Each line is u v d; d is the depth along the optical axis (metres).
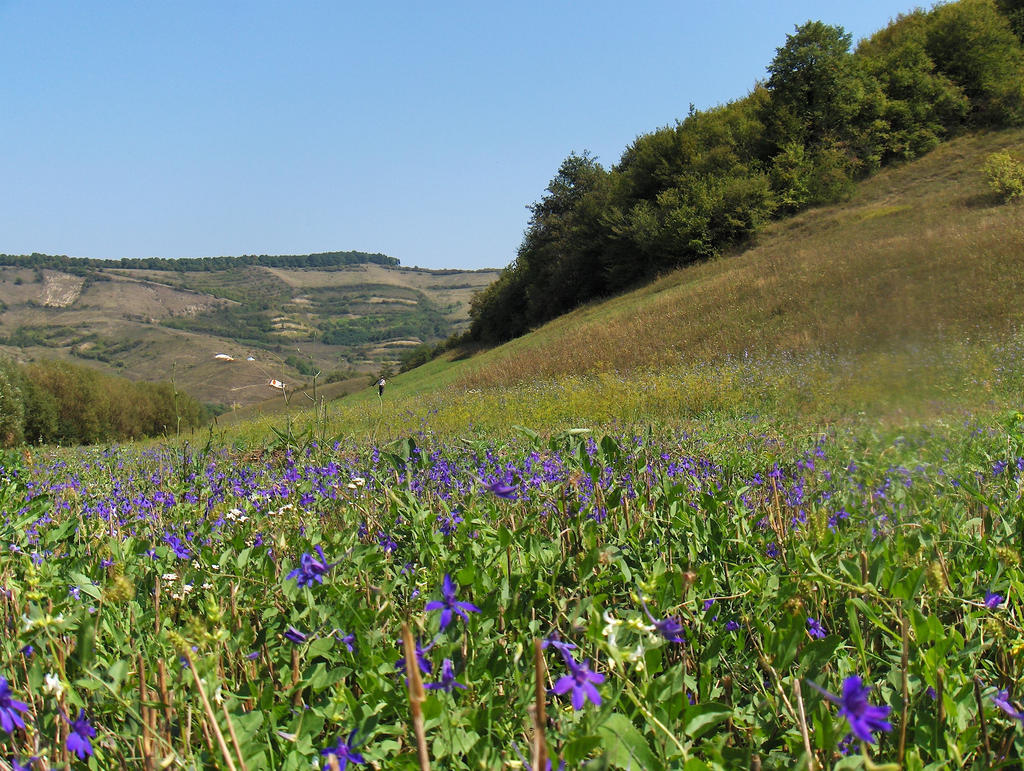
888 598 2.27
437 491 3.94
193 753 1.87
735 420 9.54
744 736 2.00
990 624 2.06
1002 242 18.20
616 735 1.52
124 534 3.80
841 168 40.56
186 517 4.11
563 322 41.41
